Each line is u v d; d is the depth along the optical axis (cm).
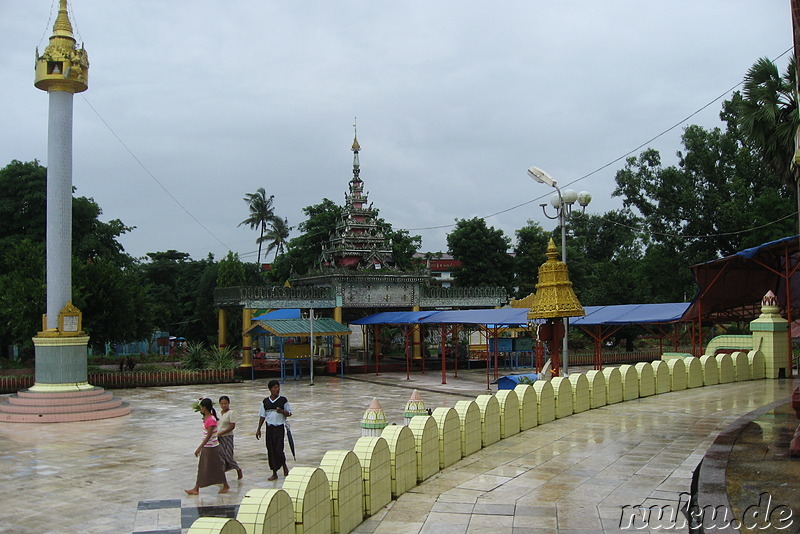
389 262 4953
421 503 1076
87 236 4722
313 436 2039
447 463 1294
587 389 1920
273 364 4322
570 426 1686
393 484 1107
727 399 2041
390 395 3180
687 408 1898
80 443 2008
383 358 5209
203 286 5916
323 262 5103
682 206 5200
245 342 4175
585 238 7412
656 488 1103
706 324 3822
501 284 5862
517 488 1138
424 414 1619
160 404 2955
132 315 3666
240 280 5831
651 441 1471
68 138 2691
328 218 6019
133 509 1259
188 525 1156
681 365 2305
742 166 5141
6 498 1347
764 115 2920
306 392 3338
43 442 2031
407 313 4159
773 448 1112
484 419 1468
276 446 1452
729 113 5297
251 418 2456
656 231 5378
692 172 5353
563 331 2161
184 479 1509
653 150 5438
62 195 2667
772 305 2638
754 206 4766
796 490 866
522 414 1639
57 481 1495
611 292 5297
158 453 1838
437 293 4800
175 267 7025
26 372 3569
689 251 5169
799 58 1168
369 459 1018
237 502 1297
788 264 2597
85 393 2578
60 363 2589
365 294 4566
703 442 1443
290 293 4312
